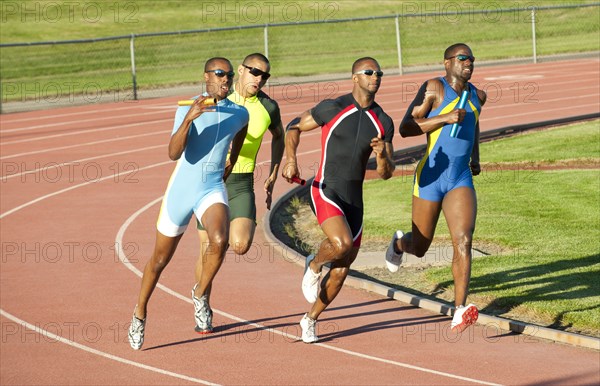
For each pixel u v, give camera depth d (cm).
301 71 5109
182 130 1038
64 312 1366
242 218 1184
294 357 1156
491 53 5712
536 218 1895
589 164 2477
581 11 6875
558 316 1297
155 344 1212
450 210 1189
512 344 1204
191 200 1105
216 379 1083
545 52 5706
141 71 5266
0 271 1603
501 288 1438
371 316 1341
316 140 3086
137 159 2777
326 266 1591
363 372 1100
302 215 2092
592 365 1120
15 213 2089
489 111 3519
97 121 3581
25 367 1134
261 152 2892
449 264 1609
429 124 1148
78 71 5278
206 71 1093
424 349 1187
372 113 1114
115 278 1558
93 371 1117
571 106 3597
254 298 1438
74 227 1952
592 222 1847
